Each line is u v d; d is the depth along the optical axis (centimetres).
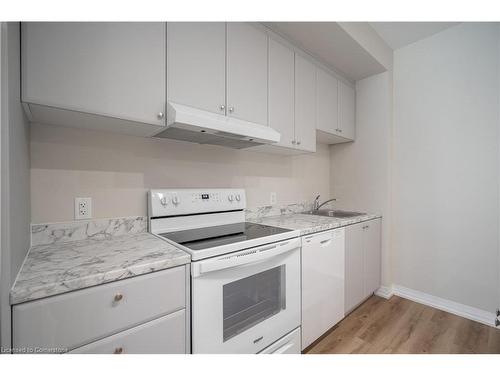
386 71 233
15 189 72
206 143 166
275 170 219
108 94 98
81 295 72
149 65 109
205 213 159
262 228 154
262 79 159
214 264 100
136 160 138
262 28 161
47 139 112
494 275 183
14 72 73
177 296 93
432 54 213
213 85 132
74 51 90
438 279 211
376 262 230
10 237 63
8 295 62
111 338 78
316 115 205
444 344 162
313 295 158
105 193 128
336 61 214
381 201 237
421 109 220
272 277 133
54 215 113
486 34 186
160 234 136
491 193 184
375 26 202
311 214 234
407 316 198
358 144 255
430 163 215
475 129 191
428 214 217
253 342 120
